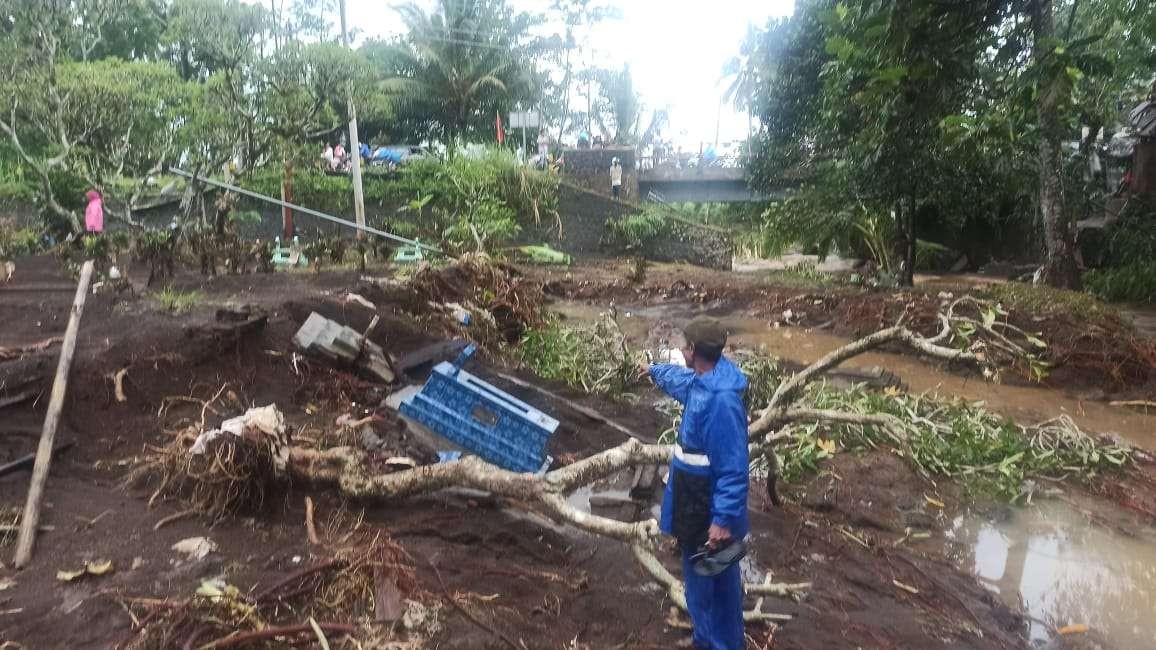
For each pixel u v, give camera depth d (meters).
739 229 32.09
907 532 5.60
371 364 7.21
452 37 31.11
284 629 3.41
